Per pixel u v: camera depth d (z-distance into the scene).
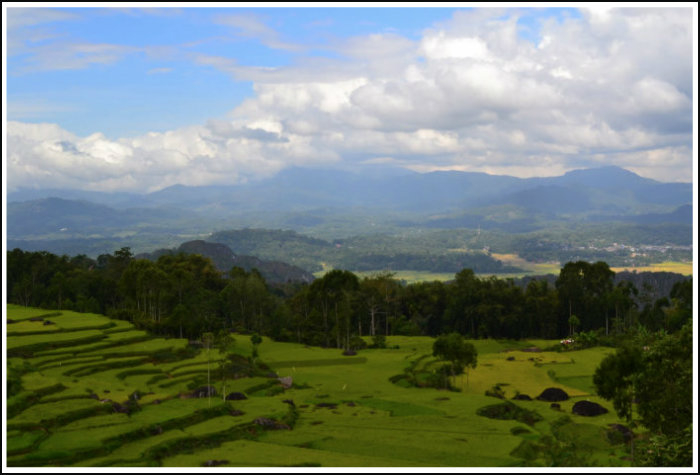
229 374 85.94
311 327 142.38
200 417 58.69
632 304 161.12
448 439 54.22
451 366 90.06
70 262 196.12
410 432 56.81
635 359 54.31
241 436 54.75
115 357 91.50
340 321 135.75
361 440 53.84
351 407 69.00
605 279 167.50
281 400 69.62
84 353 91.62
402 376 95.88
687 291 148.12
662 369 39.66
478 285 175.50
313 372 97.69
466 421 61.56
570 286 166.50
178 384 80.12
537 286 172.50
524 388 86.94
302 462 44.56
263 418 58.75
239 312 161.38
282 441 53.59
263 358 110.00
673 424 38.56
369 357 113.69
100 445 47.47
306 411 66.81
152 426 53.47
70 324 108.38
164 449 48.34
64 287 150.75
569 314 167.38
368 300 164.50
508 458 47.94
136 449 48.28
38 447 46.62
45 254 180.12
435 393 79.94
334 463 44.50
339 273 139.12
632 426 56.12
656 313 158.00
